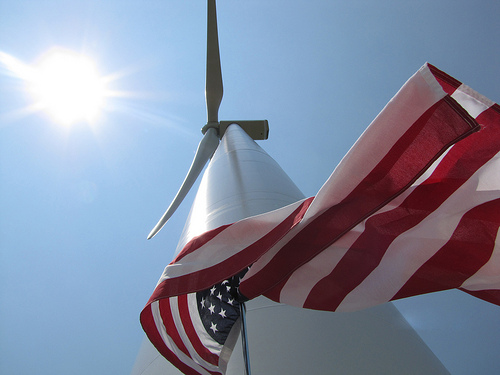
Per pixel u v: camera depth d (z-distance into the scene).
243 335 5.18
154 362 6.85
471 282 4.21
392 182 4.08
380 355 5.81
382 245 4.72
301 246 4.77
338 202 4.41
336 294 4.66
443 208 4.57
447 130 3.75
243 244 5.19
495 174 4.33
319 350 5.77
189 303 5.98
